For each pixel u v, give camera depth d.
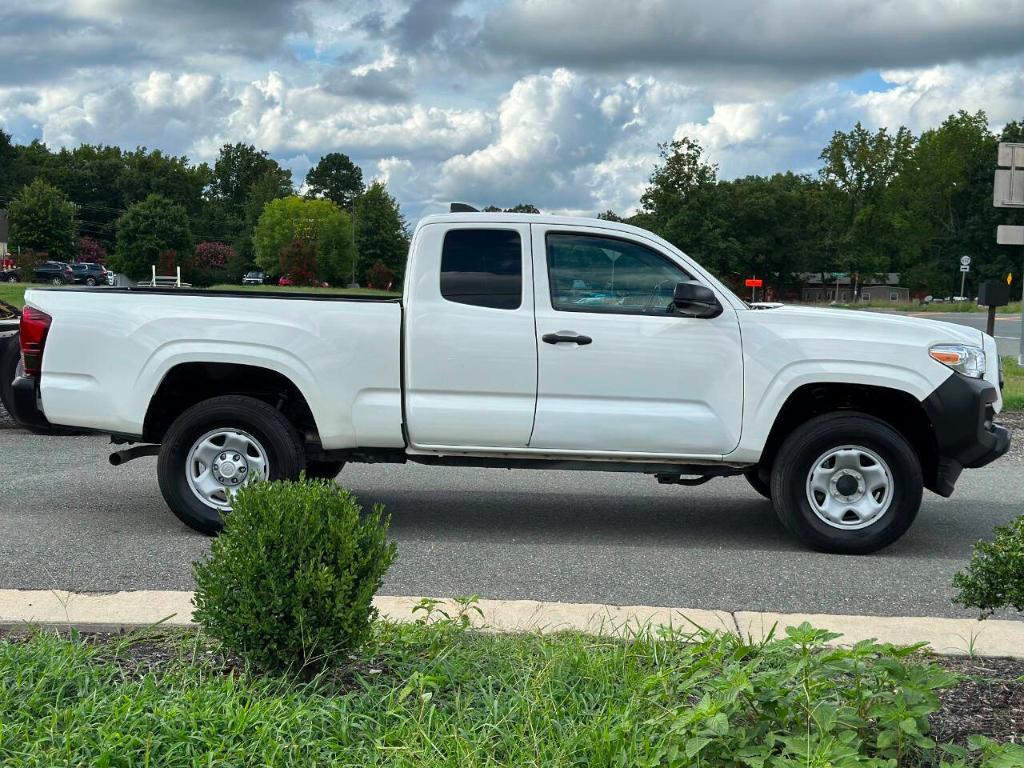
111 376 6.51
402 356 6.42
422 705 3.14
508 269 6.43
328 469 7.85
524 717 3.13
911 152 106.75
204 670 3.59
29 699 3.19
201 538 6.39
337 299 6.64
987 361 6.59
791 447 6.29
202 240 155.38
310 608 3.42
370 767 2.88
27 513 7.12
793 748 2.73
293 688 3.38
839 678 3.35
